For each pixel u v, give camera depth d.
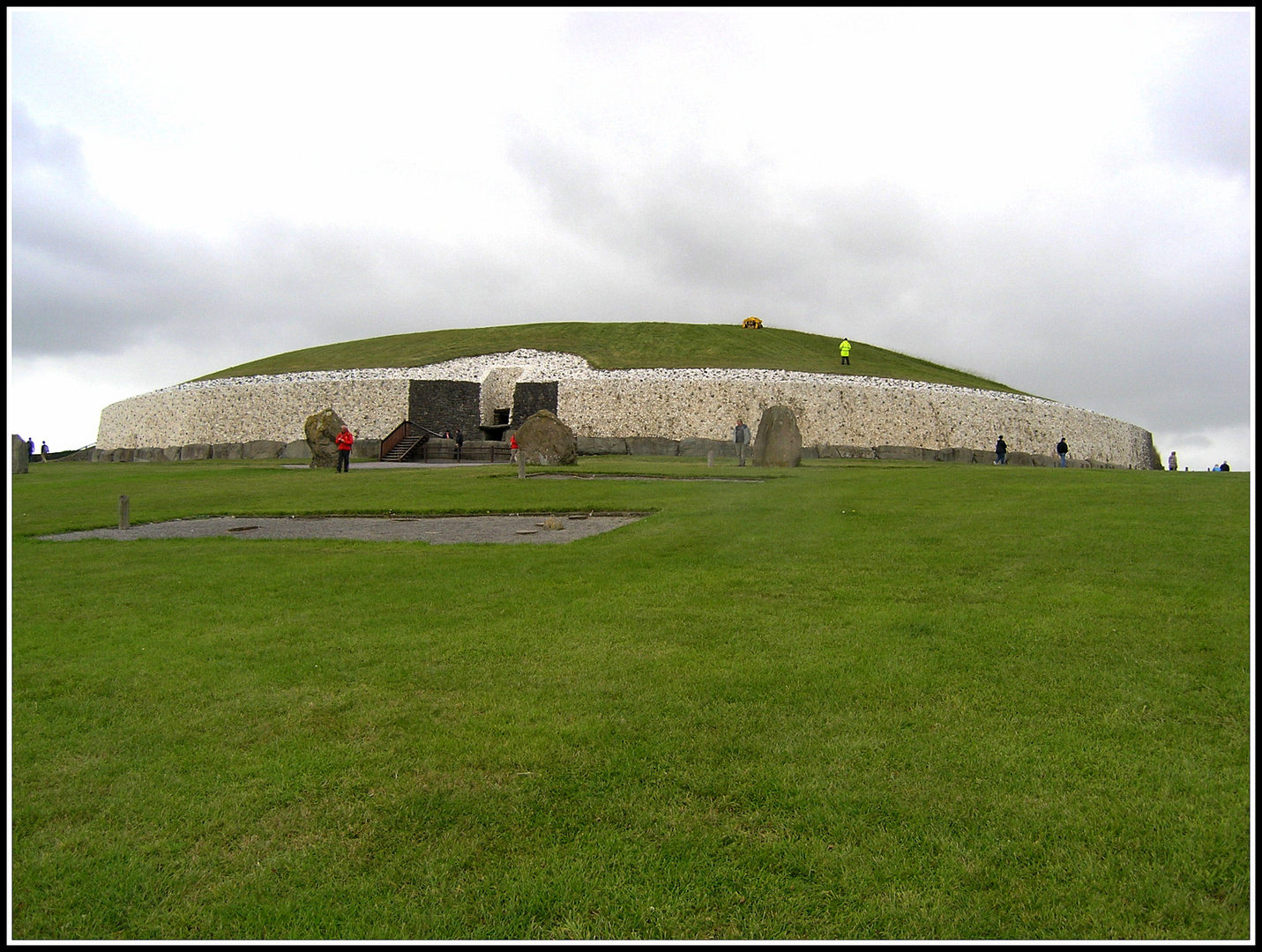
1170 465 61.84
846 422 48.91
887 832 3.69
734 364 55.03
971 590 7.93
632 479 22.92
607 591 8.40
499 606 7.88
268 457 47.06
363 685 5.70
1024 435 50.75
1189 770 4.16
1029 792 3.99
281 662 6.25
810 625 6.89
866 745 4.52
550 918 3.21
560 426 30.58
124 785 4.29
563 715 5.04
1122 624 6.60
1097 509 13.01
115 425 57.72
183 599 8.59
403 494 20.02
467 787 4.18
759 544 11.00
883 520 12.78
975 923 3.10
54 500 20.34
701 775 4.23
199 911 3.29
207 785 4.27
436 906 3.28
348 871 3.52
